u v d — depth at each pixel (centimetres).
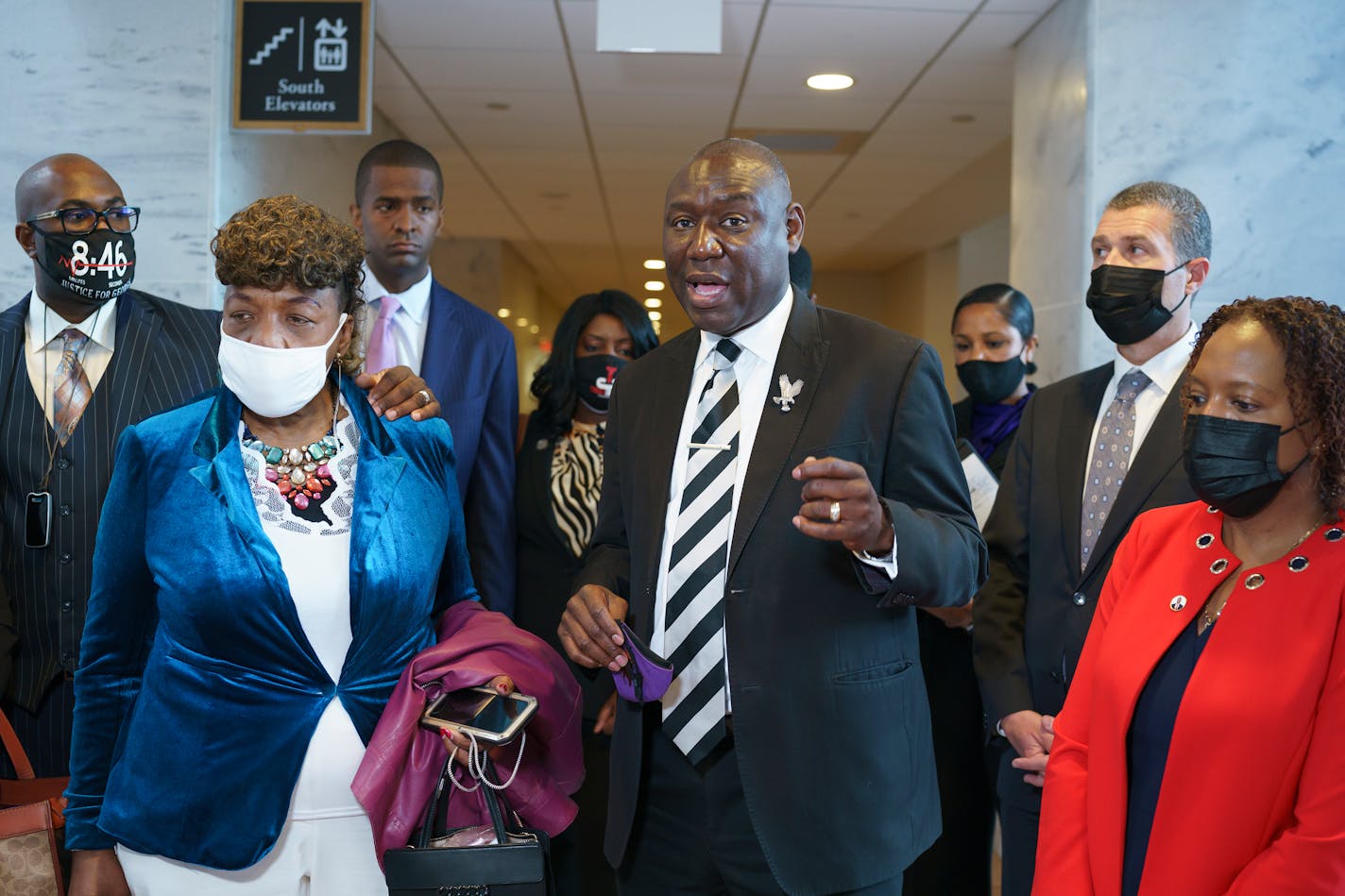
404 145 290
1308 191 375
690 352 194
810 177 707
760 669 168
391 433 167
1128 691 141
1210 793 130
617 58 474
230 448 156
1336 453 130
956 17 421
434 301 292
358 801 155
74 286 217
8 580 217
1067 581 212
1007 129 580
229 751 151
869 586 161
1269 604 132
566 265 1156
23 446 216
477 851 152
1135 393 218
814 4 409
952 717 272
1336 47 374
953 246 957
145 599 160
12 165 380
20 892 179
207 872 152
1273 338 133
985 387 320
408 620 163
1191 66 376
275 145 431
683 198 175
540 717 167
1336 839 120
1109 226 218
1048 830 152
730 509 176
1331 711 124
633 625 184
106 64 381
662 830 179
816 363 179
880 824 168
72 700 217
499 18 429
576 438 308
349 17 384
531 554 300
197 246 380
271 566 152
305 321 152
